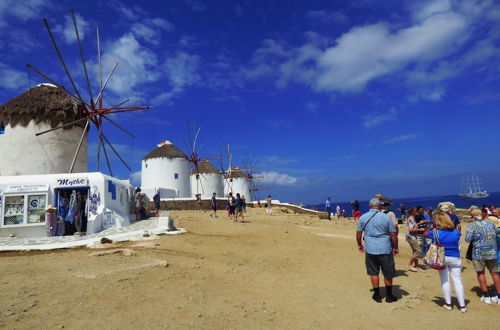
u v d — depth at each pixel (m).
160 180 41.94
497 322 5.71
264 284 7.60
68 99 22.45
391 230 6.70
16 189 15.65
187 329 4.67
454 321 5.75
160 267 7.97
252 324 5.10
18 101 21.59
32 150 21.09
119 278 6.82
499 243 7.14
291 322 5.36
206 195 49.09
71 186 16.31
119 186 19.12
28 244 12.56
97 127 21.52
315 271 9.28
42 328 4.49
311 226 22.14
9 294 5.74
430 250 6.54
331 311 6.02
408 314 6.02
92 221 15.35
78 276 6.91
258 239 14.09
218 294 6.46
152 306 5.46
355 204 27.03
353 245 13.96
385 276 6.66
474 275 9.52
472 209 7.35
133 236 13.26
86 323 4.69
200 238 13.32
